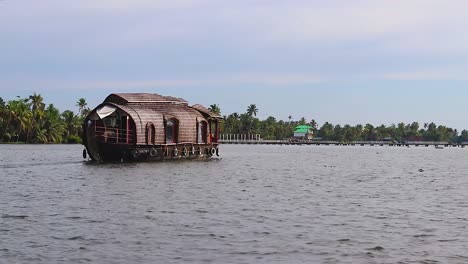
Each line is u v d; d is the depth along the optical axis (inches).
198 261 839.1
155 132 3021.7
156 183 1948.8
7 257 844.6
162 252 887.1
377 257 875.4
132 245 930.1
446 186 2034.9
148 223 1124.5
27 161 3265.3
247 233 1037.2
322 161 4082.2
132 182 1963.6
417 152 7564.0
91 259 842.2
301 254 887.1
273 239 987.9
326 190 1829.5
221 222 1149.1
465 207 1423.5
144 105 3179.1
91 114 2908.5
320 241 977.5
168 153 3142.2
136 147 2910.9
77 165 2827.3
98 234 1009.5
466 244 965.8
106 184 1883.6
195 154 3427.7
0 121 7263.8
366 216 1253.1
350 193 1740.9
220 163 3329.2
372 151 7770.7
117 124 3011.8
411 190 1865.2
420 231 1076.5
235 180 2169.0
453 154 6614.2
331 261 848.9
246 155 4982.8
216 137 3919.8
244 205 1408.7
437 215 1278.3
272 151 6604.3
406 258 870.4
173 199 1508.4
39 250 887.1
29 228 1056.2
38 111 7583.7
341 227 1110.4
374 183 2140.7
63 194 1599.4
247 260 848.9
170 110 3253.0
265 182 2108.8
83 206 1349.7
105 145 2908.5
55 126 7800.2
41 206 1346.0
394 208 1391.5
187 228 1078.4
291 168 3083.2
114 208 1321.4
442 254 896.3
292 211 1316.4
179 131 3245.6
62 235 996.6
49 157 3828.7
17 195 1568.7
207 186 1893.5
